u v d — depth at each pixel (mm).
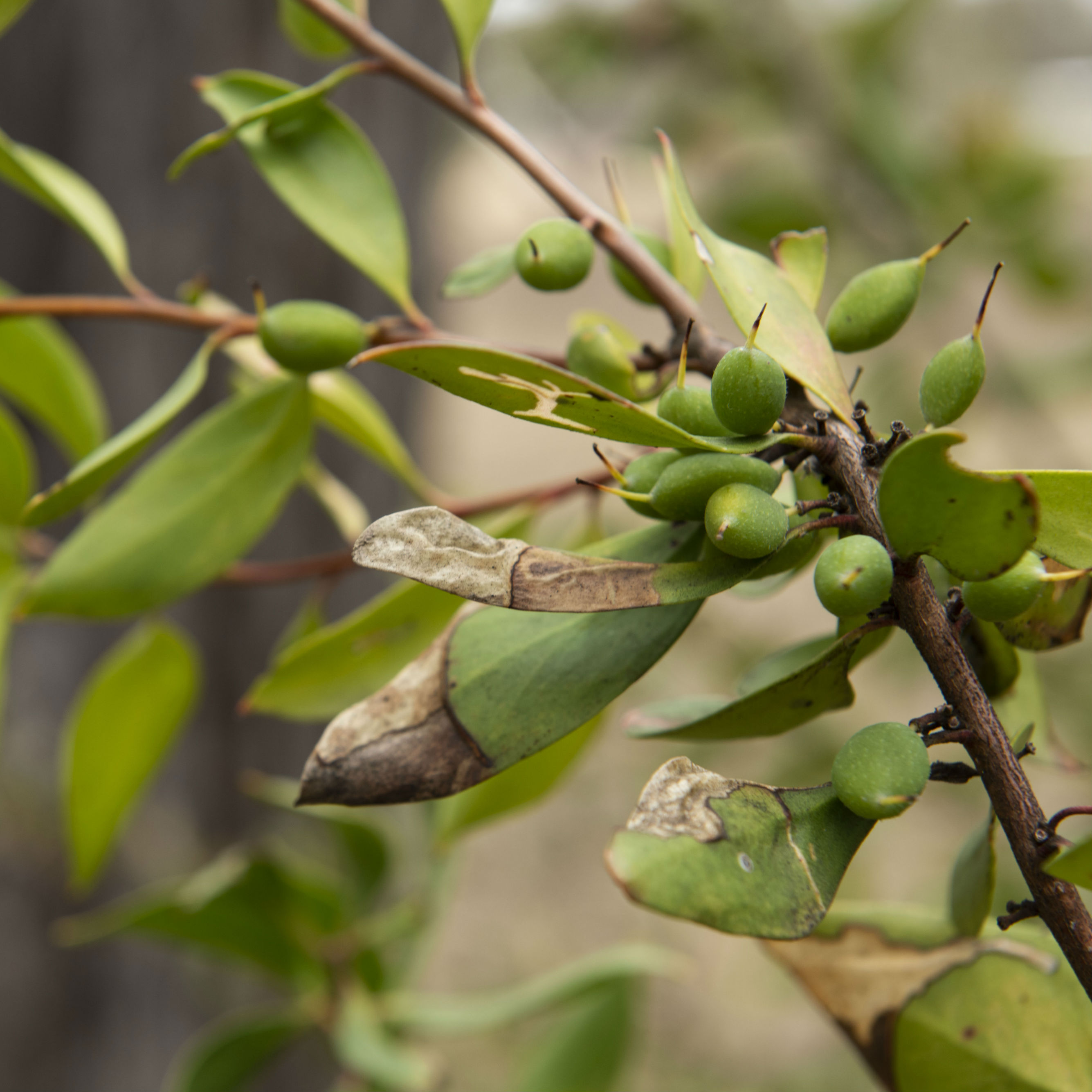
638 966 624
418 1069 599
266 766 1205
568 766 550
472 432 2965
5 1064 1144
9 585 555
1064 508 430
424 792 432
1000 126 1254
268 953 610
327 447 1175
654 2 1383
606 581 419
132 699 554
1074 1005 464
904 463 404
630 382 472
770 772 1215
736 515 416
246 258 1104
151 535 513
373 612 507
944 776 420
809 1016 1821
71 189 528
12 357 548
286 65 1090
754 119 1316
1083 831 932
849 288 449
